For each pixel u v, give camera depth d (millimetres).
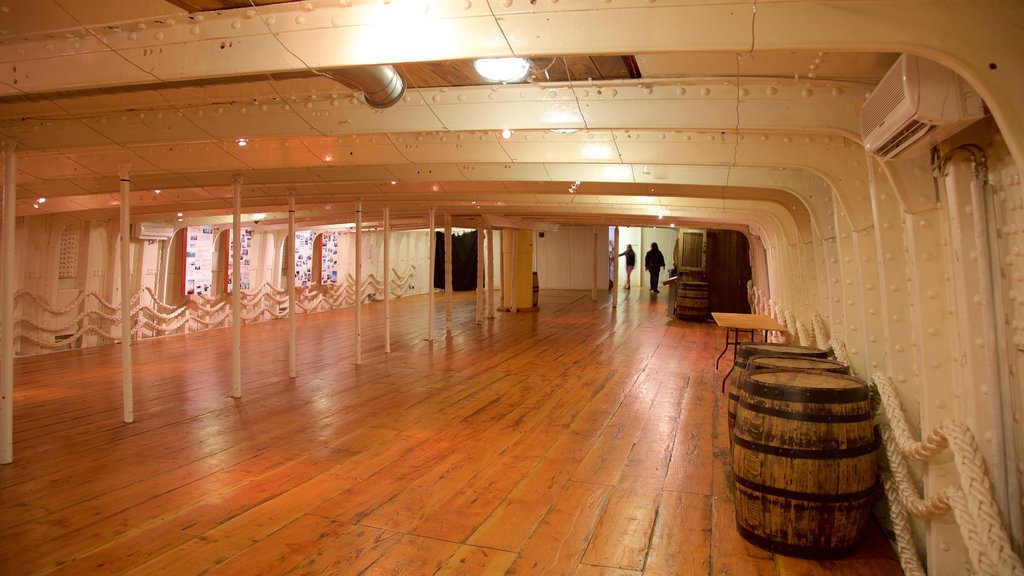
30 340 10820
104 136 5660
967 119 2518
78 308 11648
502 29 3010
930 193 3221
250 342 12625
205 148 6777
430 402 7648
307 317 17188
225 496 4668
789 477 3633
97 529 4109
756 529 3826
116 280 12258
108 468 5270
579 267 27578
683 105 4531
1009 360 2711
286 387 8469
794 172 6203
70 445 5891
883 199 3906
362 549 3834
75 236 11641
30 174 6992
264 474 5141
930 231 3252
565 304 20875
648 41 2770
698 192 7730
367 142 6527
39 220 10922
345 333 14023
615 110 4734
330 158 6594
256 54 3518
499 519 4277
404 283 24734
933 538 3234
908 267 3404
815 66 3809
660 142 5688
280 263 17047
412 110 5148
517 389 8375
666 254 30453
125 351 6695
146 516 4309
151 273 13086
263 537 3996
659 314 17938
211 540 3955
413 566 3629
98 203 9500
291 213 9203
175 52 3664
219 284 15188
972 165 2801
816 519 3625
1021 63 2225
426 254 26672
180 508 4445
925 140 2779
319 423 6695
